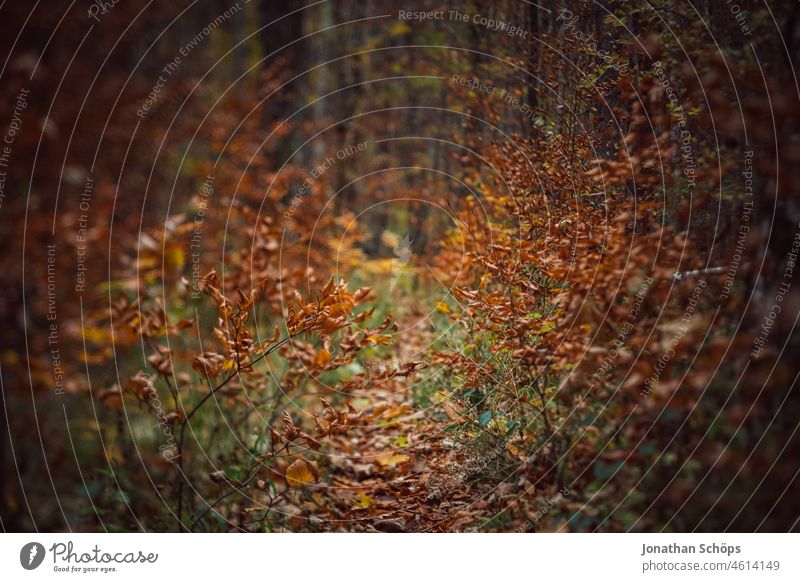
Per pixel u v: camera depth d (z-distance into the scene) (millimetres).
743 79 2643
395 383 3834
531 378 2992
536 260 3080
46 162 6848
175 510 3506
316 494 3277
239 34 10773
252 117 7023
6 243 6086
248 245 5027
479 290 3275
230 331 3189
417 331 4332
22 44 7469
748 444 2355
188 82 8117
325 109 8164
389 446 3477
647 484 2510
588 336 2852
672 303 2766
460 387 3217
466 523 2855
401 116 7430
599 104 3334
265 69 8609
